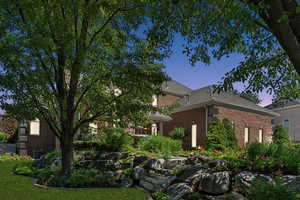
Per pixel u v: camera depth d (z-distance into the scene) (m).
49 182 10.35
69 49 9.33
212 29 6.70
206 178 7.66
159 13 6.36
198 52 7.53
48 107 11.02
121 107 10.40
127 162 12.76
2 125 29.22
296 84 7.57
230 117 20.77
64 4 8.65
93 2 8.57
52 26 8.98
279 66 7.07
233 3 5.28
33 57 9.16
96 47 10.15
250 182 6.49
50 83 10.27
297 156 7.66
